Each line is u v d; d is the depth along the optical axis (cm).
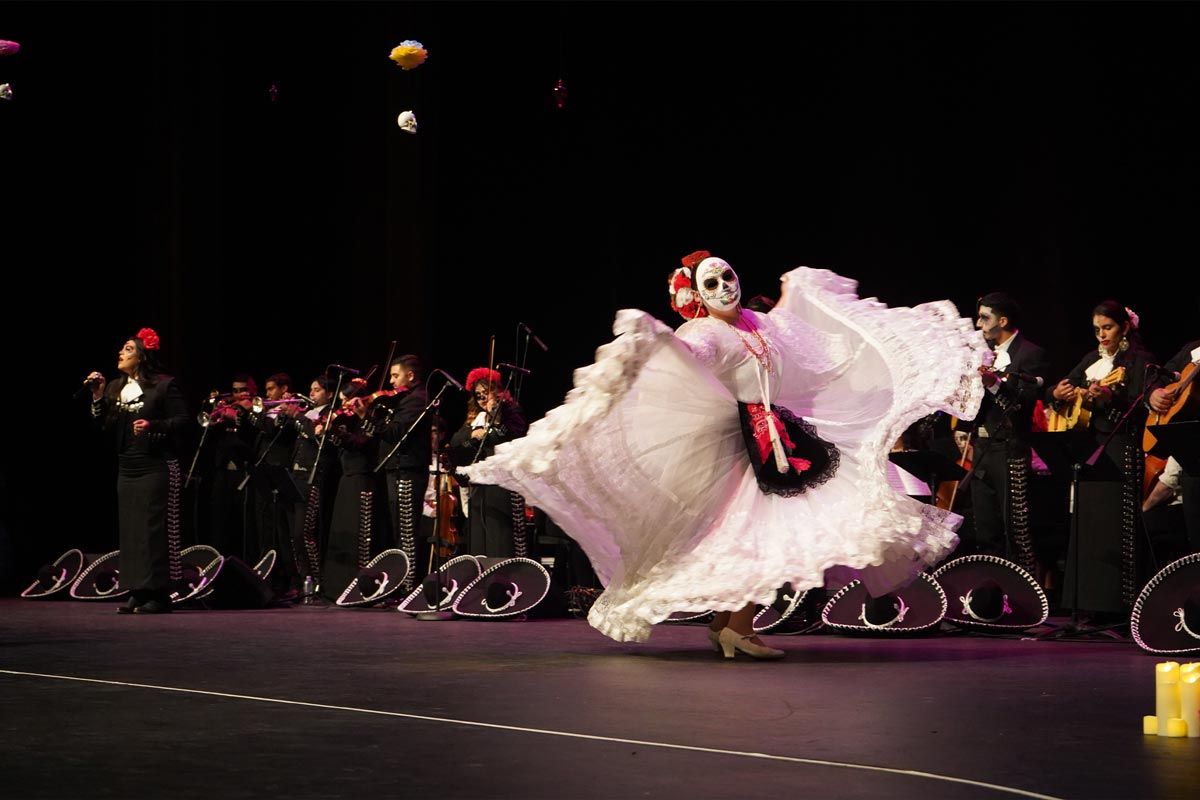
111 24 1168
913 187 1088
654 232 1209
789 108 1153
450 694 449
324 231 1252
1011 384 682
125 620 756
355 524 923
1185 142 961
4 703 427
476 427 834
